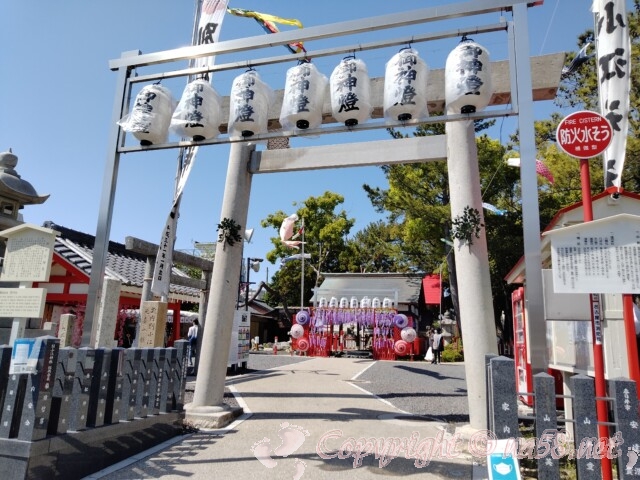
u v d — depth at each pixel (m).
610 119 6.11
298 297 35.16
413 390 10.77
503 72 6.02
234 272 7.13
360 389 10.57
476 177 6.34
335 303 23.73
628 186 14.13
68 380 4.12
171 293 15.97
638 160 13.11
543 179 18.09
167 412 5.71
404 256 27.31
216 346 6.89
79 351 4.33
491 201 21.94
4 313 5.61
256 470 4.49
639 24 13.00
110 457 4.55
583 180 4.12
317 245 32.75
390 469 4.61
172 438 5.70
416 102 4.60
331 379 12.46
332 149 6.90
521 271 8.13
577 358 6.01
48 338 3.91
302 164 7.07
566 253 3.68
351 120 4.90
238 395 9.10
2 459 3.64
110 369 4.71
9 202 9.11
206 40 8.54
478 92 4.41
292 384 11.13
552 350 6.88
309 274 34.47
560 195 19.72
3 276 5.81
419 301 27.88
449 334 29.03
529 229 3.93
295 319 24.19
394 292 24.48
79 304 13.64
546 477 3.25
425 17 4.79
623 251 3.54
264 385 10.78
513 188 22.03
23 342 3.88
